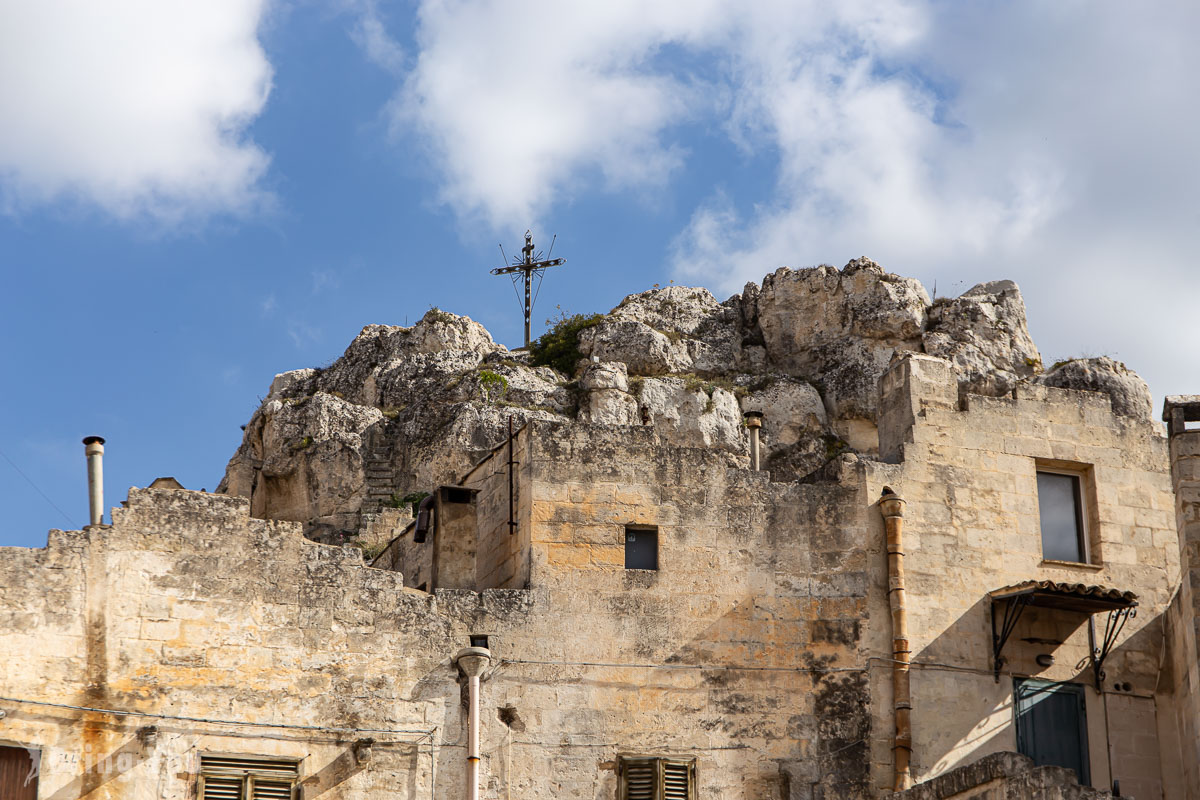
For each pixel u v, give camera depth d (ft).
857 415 196.54
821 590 95.14
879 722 92.17
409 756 86.94
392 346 214.28
